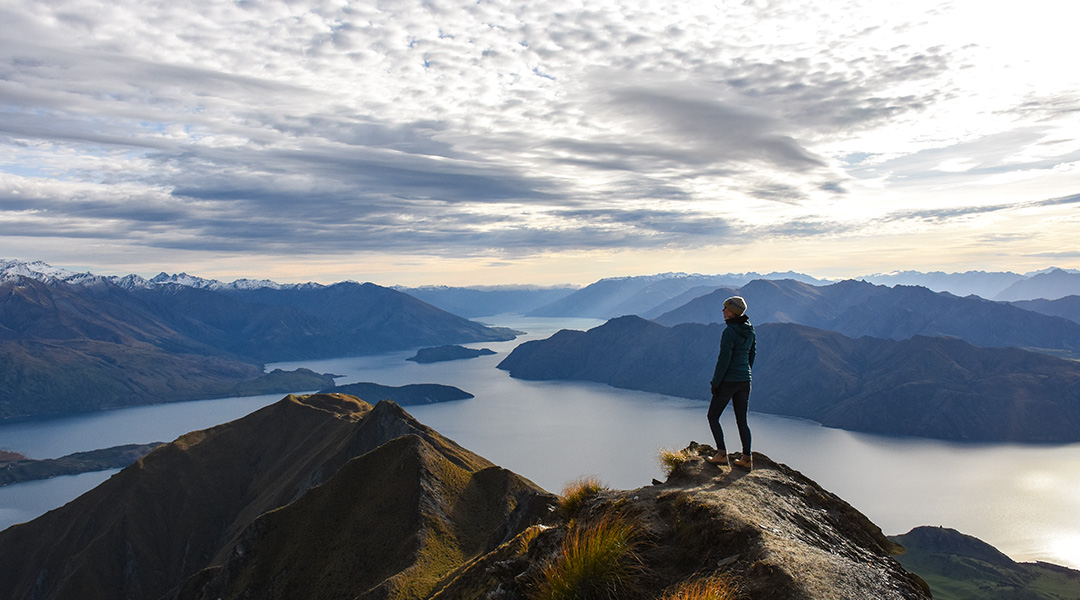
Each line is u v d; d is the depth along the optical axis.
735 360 13.73
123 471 185.12
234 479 189.88
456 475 105.56
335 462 159.00
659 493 12.37
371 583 85.00
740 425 13.69
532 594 10.70
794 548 9.23
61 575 157.75
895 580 9.08
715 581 8.65
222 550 142.62
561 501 13.86
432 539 88.62
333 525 97.44
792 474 13.49
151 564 160.25
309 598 86.62
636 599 9.40
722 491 11.66
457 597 14.71
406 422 158.88
